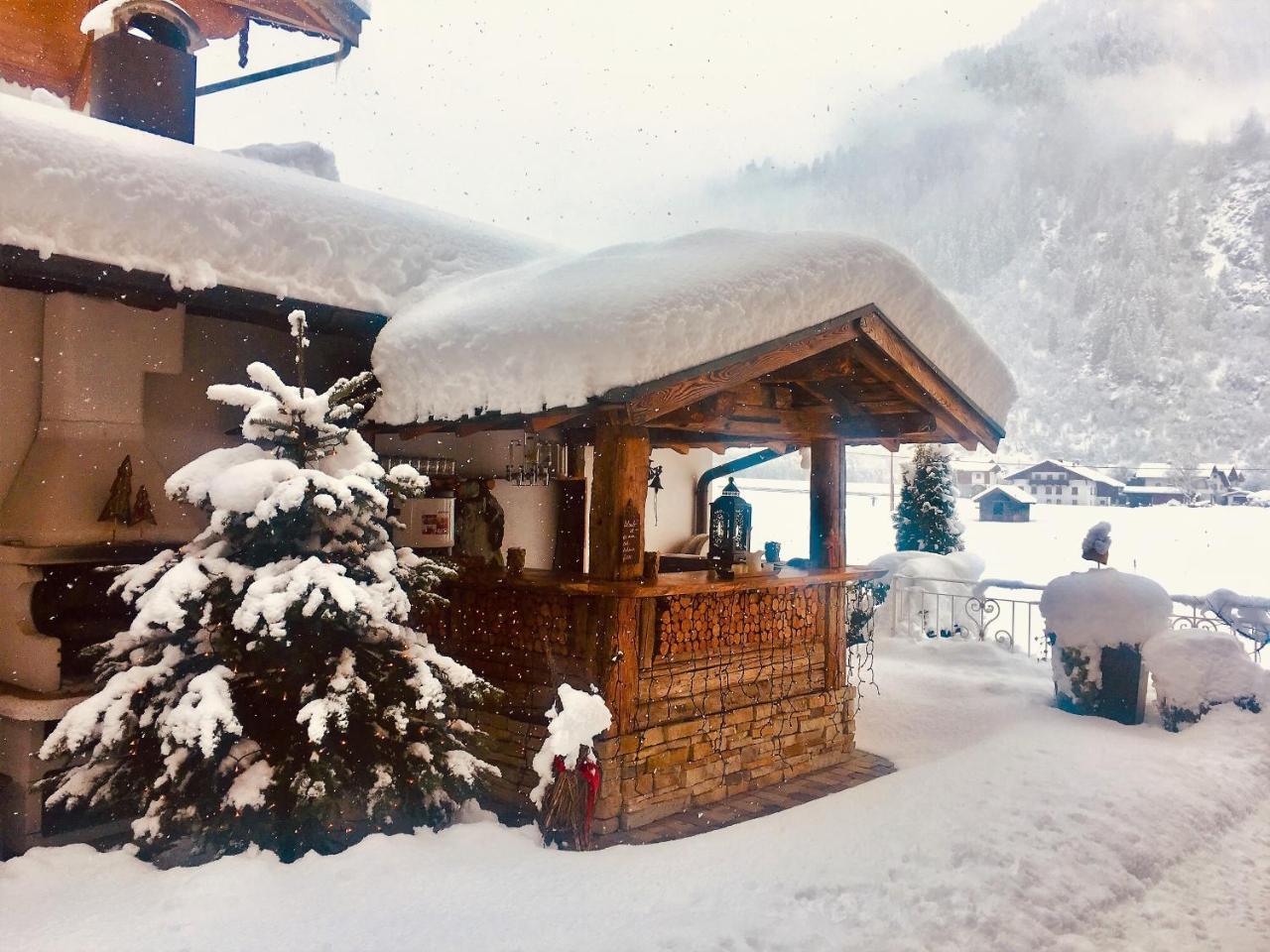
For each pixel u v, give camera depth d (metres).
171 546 5.79
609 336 5.29
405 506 6.60
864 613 10.26
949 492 14.17
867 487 54.09
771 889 4.32
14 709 5.13
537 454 8.57
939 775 6.36
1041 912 4.44
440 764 5.13
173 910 3.66
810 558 7.91
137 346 5.89
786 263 5.90
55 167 5.05
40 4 9.95
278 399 5.13
